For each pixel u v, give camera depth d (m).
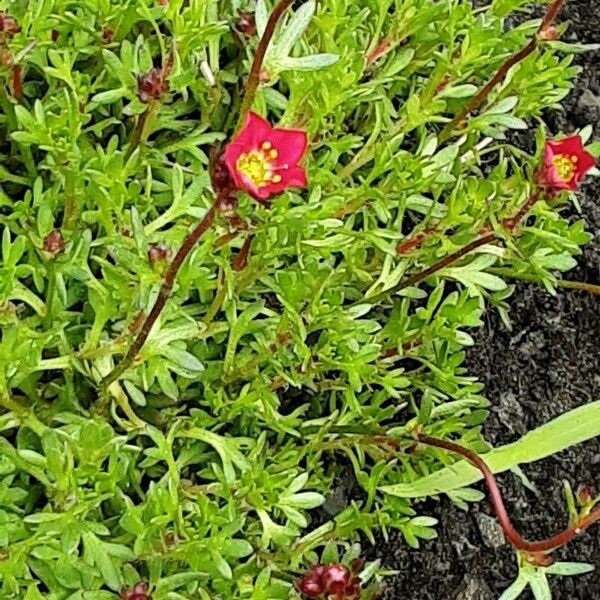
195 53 0.26
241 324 0.24
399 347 0.26
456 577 0.28
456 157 0.27
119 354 0.25
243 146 0.19
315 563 0.24
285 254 0.25
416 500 0.28
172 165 0.25
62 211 0.26
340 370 0.26
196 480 0.26
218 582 0.23
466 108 0.27
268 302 0.27
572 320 0.31
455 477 0.25
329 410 0.28
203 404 0.25
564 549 0.29
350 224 0.26
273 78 0.23
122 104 0.26
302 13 0.23
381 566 0.28
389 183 0.26
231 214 0.19
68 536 0.22
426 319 0.26
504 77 0.28
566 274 0.31
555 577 0.29
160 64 0.27
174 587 0.22
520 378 0.30
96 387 0.24
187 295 0.24
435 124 0.30
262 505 0.24
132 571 0.23
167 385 0.23
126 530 0.23
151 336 0.23
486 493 0.29
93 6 0.24
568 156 0.23
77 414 0.24
